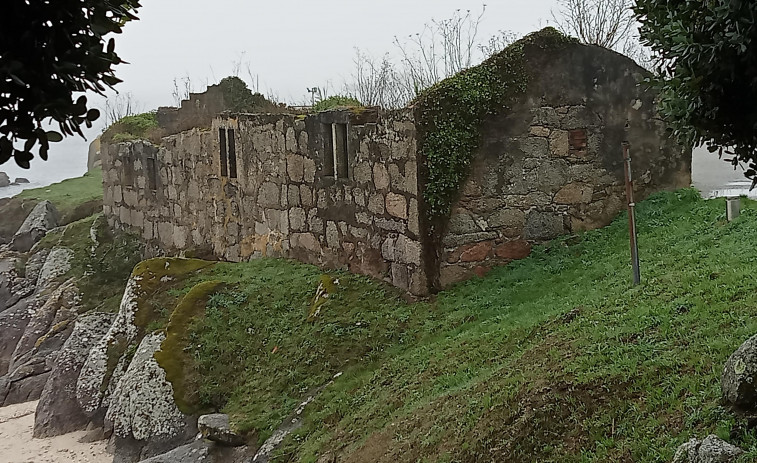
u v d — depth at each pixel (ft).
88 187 83.82
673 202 28.40
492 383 17.43
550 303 22.24
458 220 27.37
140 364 28.99
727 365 13.15
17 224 77.97
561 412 14.85
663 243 24.21
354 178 30.48
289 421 22.94
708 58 11.21
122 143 57.31
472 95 27.22
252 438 23.12
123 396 28.45
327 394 23.27
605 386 14.94
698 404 13.29
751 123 11.66
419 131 26.61
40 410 35.58
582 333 17.98
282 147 35.27
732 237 22.18
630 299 19.25
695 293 17.89
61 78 8.25
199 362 27.89
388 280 28.96
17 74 7.82
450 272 27.40
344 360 24.95
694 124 12.19
